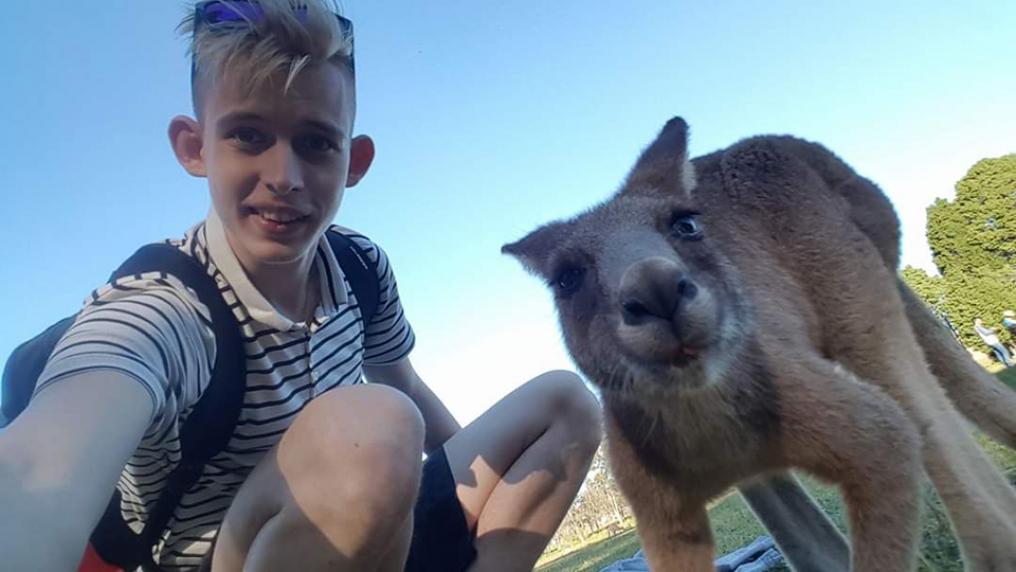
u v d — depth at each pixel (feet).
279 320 2.12
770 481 2.97
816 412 2.39
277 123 2.03
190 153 2.27
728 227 3.05
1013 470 3.20
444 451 2.58
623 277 2.33
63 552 1.19
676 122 3.18
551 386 2.56
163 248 2.04
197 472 2.05
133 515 2.09
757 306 2.68
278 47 1.97
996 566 2.32
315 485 1.78
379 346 2.83
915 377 2.82
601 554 6.96
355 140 2.55
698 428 2.49
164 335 1.75
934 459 2.53
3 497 1.16
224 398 2.00
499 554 2.39
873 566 2.24
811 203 3.14
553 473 2.48
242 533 1.94
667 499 2.59
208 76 2.03
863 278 2.97
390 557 1.91
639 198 2.76
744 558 3.77
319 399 1.91
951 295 18.62
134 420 1.48
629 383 2.46
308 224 2.13
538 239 2.87
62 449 1.29
